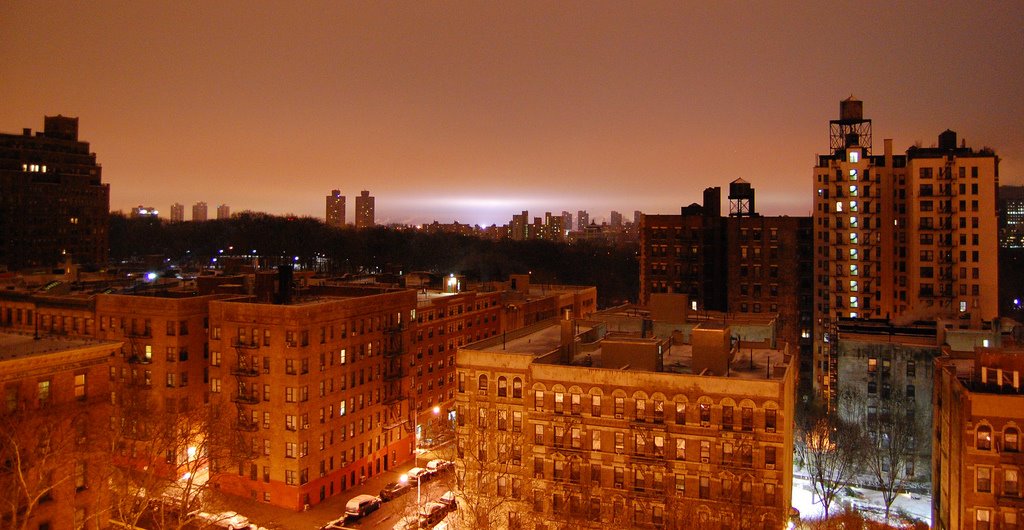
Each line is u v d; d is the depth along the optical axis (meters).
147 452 78.94
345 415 95.81
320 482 90.75
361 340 99.19
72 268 163.00
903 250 142.12
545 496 70.25
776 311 157.00
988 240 134.38
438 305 122.62
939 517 72.38
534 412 71.38
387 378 104.19
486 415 73.56
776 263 157.50
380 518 84.50
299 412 87.50
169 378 95.62
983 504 61.00
